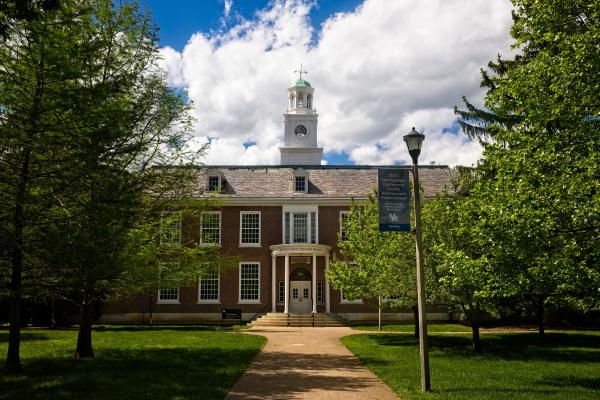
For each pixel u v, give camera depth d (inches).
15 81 546.0
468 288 773.9
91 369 630.5
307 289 1643.7
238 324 1539.1
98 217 564.1
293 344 957.2
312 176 1745.8
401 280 820.6
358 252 1091.3
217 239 1644.9
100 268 566.9
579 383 556.7
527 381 565.6
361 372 625.9
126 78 682.2
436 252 748.6
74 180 552.7
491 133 1127.0
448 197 866.1
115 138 576.4
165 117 748.6
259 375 601.0
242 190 1690.5
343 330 1296.8
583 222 475.8
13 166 539.5
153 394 479.8
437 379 568.4
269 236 1651.1
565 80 511.5
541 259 501.0
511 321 1411.2
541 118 541.6
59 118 536.7
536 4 568.7
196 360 710.5
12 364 607.5
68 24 563.2
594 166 477.4
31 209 550.9
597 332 1170.0
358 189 1697.8
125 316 1596.9
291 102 2655.0
